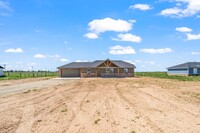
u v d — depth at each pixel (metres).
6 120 13.32
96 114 14.56
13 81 46.84
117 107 16.80
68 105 17.83
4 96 23.08
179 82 43.16
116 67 65.56
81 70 66.56
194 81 46.47
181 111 15.38
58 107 17.09
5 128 11.75
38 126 12.08
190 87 32.62
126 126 11.76
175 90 28.45
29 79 54.53
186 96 22.78
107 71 66.44
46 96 23.14
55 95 23.92
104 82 42.84
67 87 32.97
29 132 11.07
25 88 31.45
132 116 13.91
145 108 16.41
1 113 15.14
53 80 50.56
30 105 17.97
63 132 10.97
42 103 18.89
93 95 23.64
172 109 16.05
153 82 42.59
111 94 24.36
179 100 20.14
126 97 22.00
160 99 20.69
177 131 10.86
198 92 26.34
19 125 12.29
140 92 26.17
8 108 16.77
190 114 14.46
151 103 18.50
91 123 12.46
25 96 23.14
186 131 10.87
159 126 11.70
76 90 28.80
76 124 12.31
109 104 18.08
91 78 58.16
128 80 48.91
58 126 12.01
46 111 15.73
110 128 11.47
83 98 21.53
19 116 14.29
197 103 18.58
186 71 72.81
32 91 27.61
